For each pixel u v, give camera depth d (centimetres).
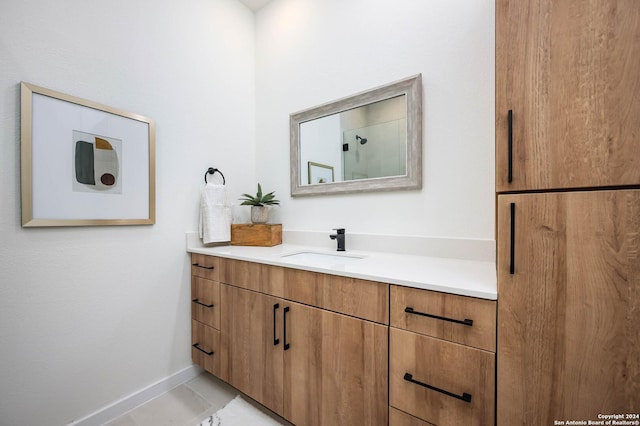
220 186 177
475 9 123
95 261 128
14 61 106
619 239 61
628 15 59
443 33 130
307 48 179
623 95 60
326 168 169
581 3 64
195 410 138
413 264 114
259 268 128
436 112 132
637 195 59
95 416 126
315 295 109
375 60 150
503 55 74
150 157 147
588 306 64
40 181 111
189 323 167
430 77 133
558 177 67
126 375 138
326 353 106
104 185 130
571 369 65
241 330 136
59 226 116
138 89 145
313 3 176
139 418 133
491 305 74
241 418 131
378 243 148
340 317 102
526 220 70
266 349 126
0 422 103
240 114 200
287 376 118
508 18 73
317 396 108
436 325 82
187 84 168
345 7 162
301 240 180
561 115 66
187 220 167
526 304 70
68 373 119
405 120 140
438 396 82
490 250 118
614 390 62
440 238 130
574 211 65
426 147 135
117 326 135
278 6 196
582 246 64
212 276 153
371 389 95
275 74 197
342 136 162
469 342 77
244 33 204
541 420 68
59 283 117
